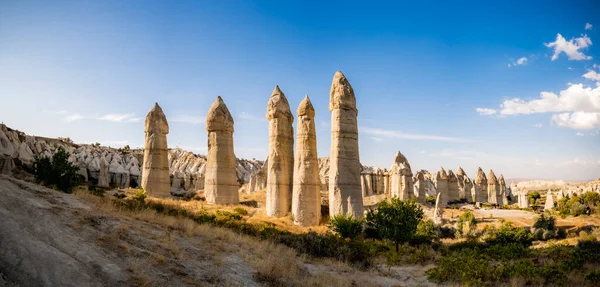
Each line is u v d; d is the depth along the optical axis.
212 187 45.12
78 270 9.54
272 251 18.77
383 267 20.53
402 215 24.44
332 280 15.77
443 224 48.19
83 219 13.90
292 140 43.91
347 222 27.77
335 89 37.50
